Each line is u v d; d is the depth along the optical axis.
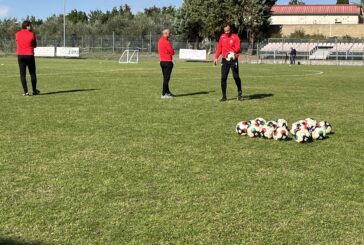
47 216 4.93
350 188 5.96
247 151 7.83
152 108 12.70
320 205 5.35
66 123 10.18
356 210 5.21
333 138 9.04
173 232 4.59
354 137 9.14
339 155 7.66
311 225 4.79
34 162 6.96
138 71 31.42
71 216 4.95
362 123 10.79
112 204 5.29
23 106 12.76
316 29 78.88
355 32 77.50
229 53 14.29
